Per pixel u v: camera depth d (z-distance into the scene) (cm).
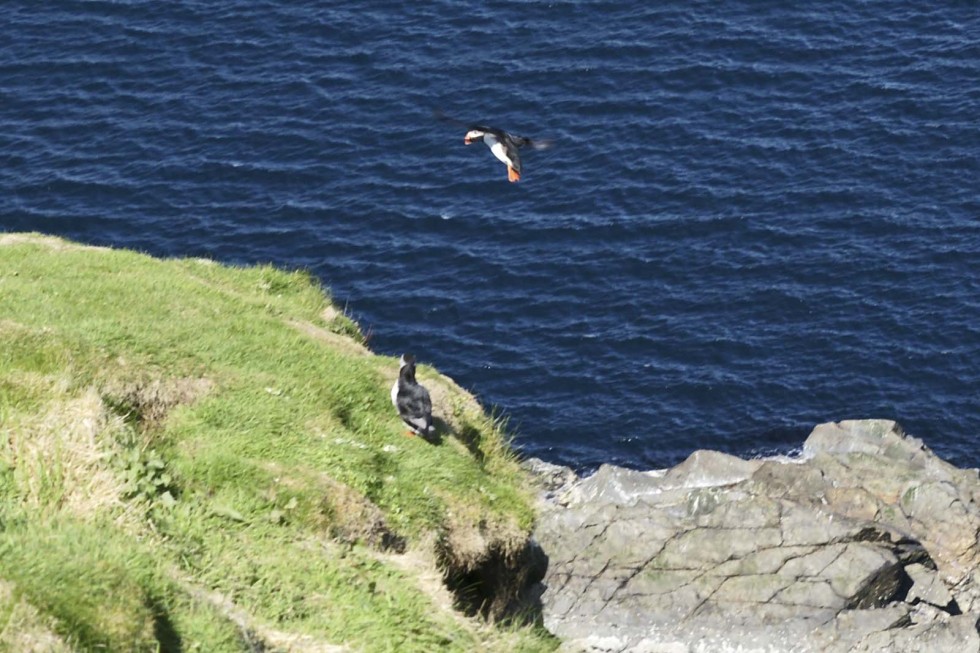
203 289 12056
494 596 10288
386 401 10825
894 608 12756
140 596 6519
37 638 5812
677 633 12550
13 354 9050
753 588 12656
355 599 7756
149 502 7769
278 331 11412
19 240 12975
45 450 7706
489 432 11719
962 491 15225
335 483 9050
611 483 15350
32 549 6462
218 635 6681
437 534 9444
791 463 14925
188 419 9338
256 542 7969
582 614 12575
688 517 13300
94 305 10850
